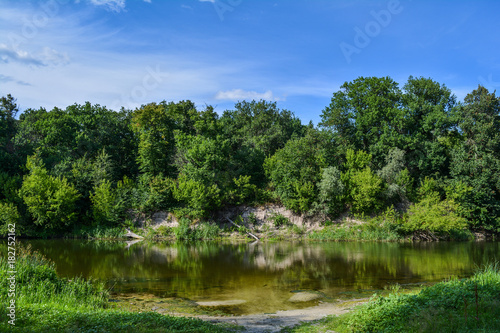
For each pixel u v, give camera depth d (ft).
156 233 145.48
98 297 55.31
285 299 58.08
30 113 256.52
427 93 187.42
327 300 57.21
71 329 33.14
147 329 35.29
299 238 144.56
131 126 202.28
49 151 184.14
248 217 153.79
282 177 158.30
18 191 143.74
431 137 179.52
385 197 151.64
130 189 159.74
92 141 186.91
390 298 44.37
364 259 95.40
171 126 188.24
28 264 55.88
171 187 155.94
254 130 253.24
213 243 135.64
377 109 180.55
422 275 74.38
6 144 174.70
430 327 31.89
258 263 91.25
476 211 149.38
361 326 37.04
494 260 91.81
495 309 35.09
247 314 49.21
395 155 157.69
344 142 182.19
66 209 142.72
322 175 151.64
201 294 61.26
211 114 196.03
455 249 113.91
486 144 157.79
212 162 158.92
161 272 79.71
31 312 39.09
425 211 138.72
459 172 155.84
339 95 196.85
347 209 154.51
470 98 170.81
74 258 97.09
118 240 141.79
